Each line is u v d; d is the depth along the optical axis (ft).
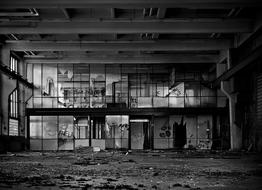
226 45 151.64
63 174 45.19
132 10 122.83
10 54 158.20
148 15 123.13
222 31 126.21
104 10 122.42
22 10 118.62
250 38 133.39
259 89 132.77
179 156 105.19
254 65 124.16
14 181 36.37
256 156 102.58
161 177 40.91
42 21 121.90
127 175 43.55
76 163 70.38
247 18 123.95
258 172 48.08
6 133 156.87
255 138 137.90
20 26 127.03
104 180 37.65
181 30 126.21
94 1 99.91
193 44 153.28
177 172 48.03
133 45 155.74
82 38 147.74
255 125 137.80
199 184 33.86
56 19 121.60
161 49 154.30
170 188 30.68
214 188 30.73
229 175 43.50
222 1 99.40
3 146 143.84
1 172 48.67
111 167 58.59
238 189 30.04
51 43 156.66
